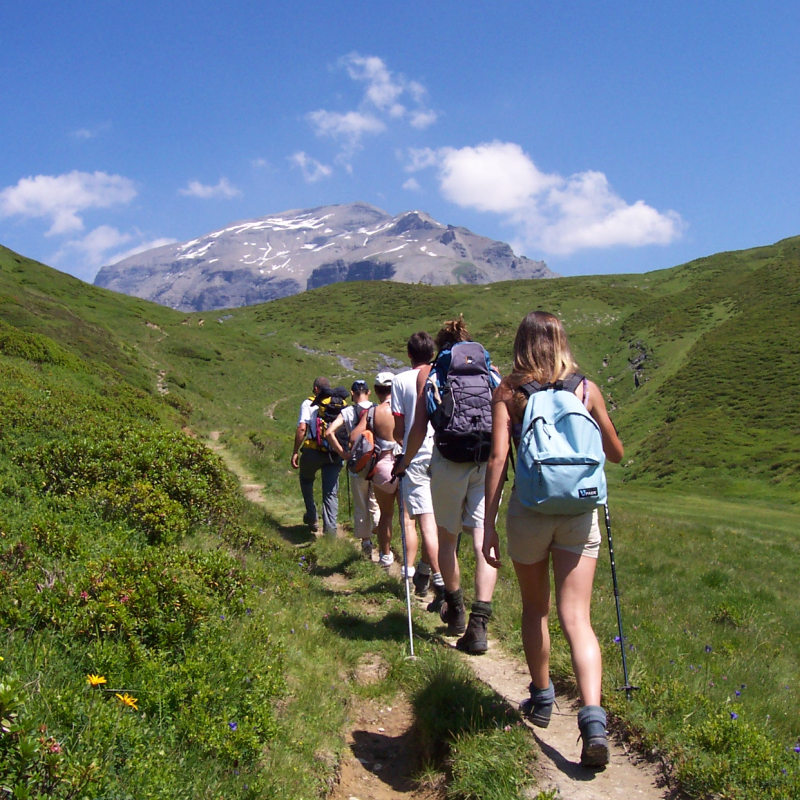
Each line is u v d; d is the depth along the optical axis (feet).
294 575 25.22
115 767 9.94
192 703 12.20
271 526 35.24
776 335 319.47
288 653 16.70
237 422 136.05
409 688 16.37
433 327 413.80
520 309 458.09
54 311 154.30
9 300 142.31
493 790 11.73
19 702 9.11
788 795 11.62
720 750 12.94
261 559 26.11
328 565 29.30
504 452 13.00
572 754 13.33
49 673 11.23
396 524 35.35
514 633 20.11
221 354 261.24
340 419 31.53
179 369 222.89
